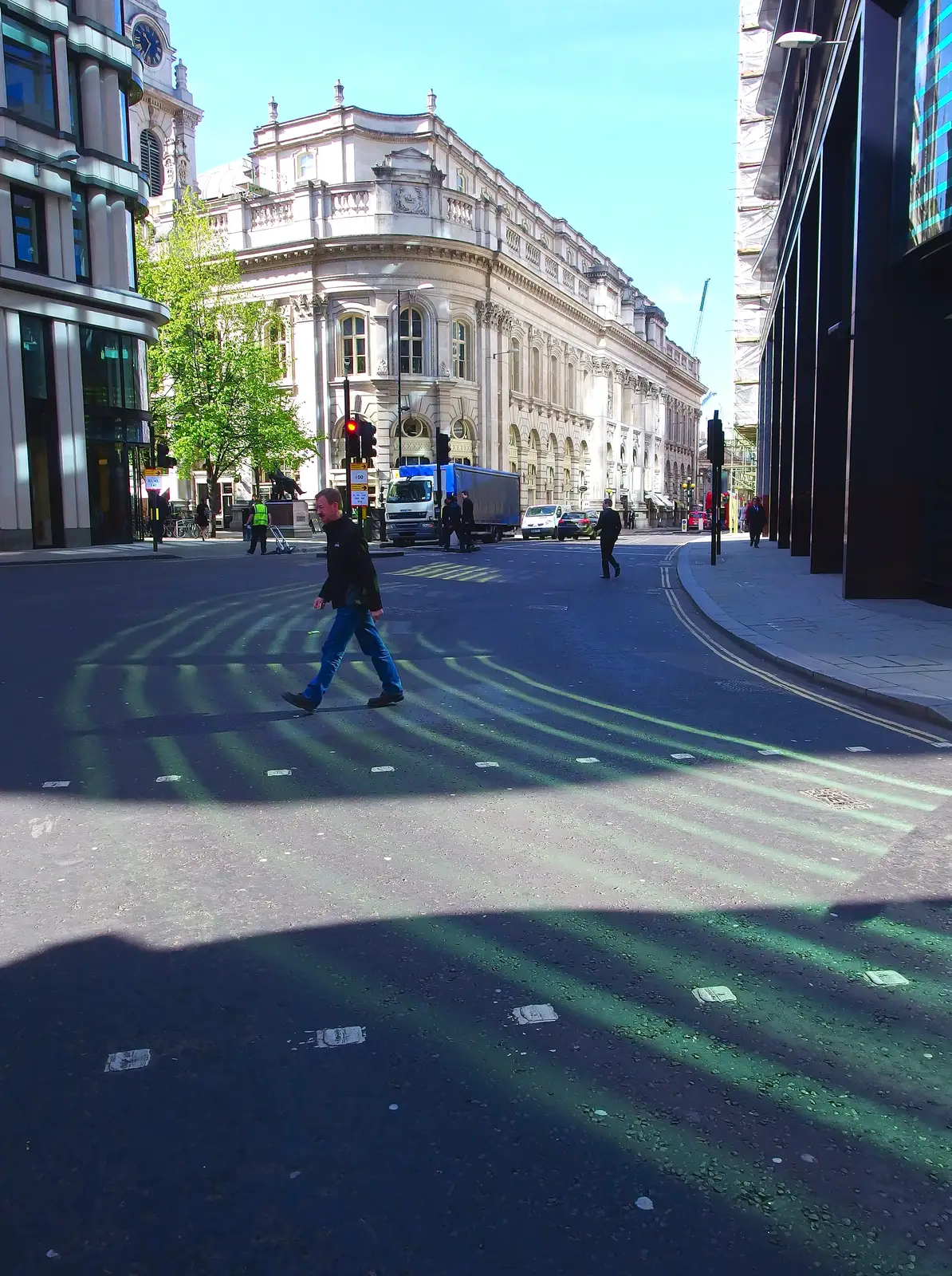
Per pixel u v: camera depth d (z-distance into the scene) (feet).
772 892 12.54
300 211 161.38
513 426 193.98
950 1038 9.21
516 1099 8.23
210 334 136.77
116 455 105.40
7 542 87.97
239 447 136.67
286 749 19.99
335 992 10.05
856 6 41.50
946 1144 7.67
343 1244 6.68
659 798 16.43
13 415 88.33
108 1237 6.77
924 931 11.44
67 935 11.45
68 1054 8.97
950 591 40.09
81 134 96.48
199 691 26.12
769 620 38.45
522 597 50.67
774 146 81.87
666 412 323.37
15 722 22.48
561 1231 6.77
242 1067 8.73
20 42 87.40
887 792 16.70
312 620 40.57
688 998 9.89
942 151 34.09
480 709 23.79
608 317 248.52
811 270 71.92
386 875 13.15
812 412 77.10
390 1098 8.25
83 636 36.19
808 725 21.86
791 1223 6.82
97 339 99.71
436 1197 7.10
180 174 199.72
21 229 89.20
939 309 40.98
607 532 61.46
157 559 85.05
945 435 40.75
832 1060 8.81
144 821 15.44
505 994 9.99
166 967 10.62
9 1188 7.23
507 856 13.83
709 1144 7.66
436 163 181.98
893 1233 6.73
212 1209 7.02
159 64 213.87
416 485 123.13
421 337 164.35
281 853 13.98
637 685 26.78
